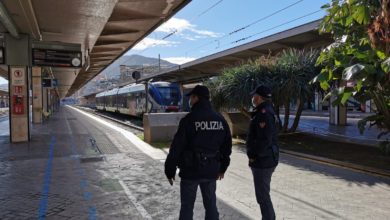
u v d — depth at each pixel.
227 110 14.80
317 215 5.14
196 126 3.70
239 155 10.41
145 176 7.72
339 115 20.67
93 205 5.70
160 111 27.78
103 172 8.12
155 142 13.34
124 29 18.73
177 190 6.58
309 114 37.50
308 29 17.73
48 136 15.63
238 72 13.70
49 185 6.95
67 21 14.02
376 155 9.84
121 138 14.75
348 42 8.12
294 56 13.47
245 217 5.11
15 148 12.06
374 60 7.02
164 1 13.36
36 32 14.55
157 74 45.31
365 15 6.81
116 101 42.12
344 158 9.55
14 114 13.92
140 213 5.32
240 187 6.77
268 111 4.28
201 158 3.68
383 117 9.02
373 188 6.57
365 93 8.26
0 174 7.95
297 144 12.49
